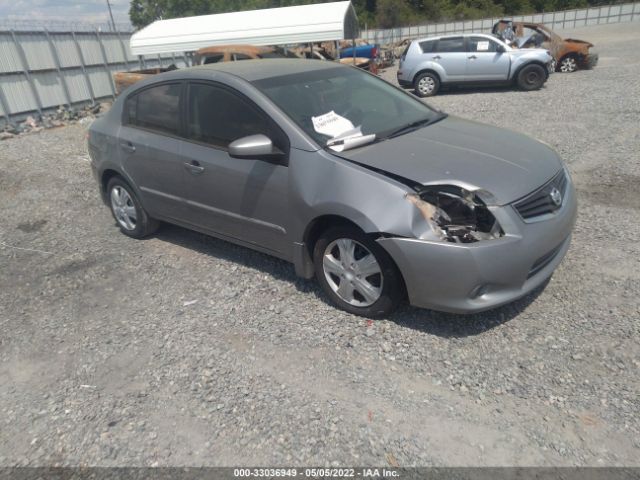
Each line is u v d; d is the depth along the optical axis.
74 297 4.09
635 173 5.94
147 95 4.58
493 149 3.50
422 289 3.06
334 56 20.45
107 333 3.54
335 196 3.23
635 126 8.15
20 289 4.30
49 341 3.52
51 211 6.21
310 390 2.84
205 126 4.04
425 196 3.05
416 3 54.16
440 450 2.40
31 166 8.34
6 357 3.39
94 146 5.11
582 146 7.29
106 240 5.20
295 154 3.46
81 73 15.82
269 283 4.02
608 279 3.70
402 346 3.14
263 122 3.65
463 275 2.92
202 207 4.20
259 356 3.15
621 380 2.74
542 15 38.84
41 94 14.38
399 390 2.79
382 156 3.33
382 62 23.56
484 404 2.66
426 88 14.16
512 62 13.12
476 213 2.99
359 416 2.63
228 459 2.43
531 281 3.15
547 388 2.73
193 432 2.61
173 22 16.30
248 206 3.81
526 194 3.08
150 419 2.72
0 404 2.94
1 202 6.72
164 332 3.49
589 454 2.32
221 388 2.90
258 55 12.73
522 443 2.41
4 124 13.32
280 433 2.56
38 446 2.60
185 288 4.07
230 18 15.38
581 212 4.95
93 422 2.73
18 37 13.59
